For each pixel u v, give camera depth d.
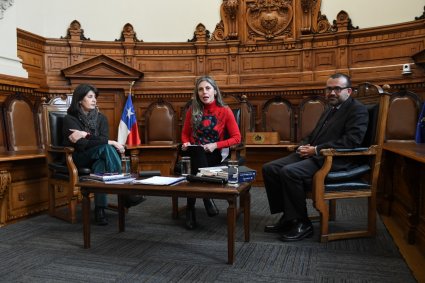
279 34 5.77
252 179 2.48
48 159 3.48
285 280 1.95
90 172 3.25
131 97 5.84
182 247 2.52
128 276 2.03
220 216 3.38
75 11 5.91
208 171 2.45
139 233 2.87
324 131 2.85
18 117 4.23
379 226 2.98
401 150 2.60
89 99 3.43
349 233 2.62
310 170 2.63
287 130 5.34
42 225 3.16
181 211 3.57
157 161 5.12
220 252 2.40
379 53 5.25
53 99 3.69
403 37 5.06
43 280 1.99
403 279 1.94
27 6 5.46
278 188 2.83
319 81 5.49
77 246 2.56
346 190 2.58
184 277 2.01
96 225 3.12
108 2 5.98
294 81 5.71
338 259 2.24
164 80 6.01
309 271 2.07
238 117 3.94
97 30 5.97
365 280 1.94
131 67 5.81
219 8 5.91
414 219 2.51
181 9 6.00
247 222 2.58
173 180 2.40
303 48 5.64
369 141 2.73
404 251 2.38
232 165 2.30
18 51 5.29
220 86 5.79
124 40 5.99
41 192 3.62
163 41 6.04
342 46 5.43
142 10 6.02
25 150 4.12
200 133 3.21
